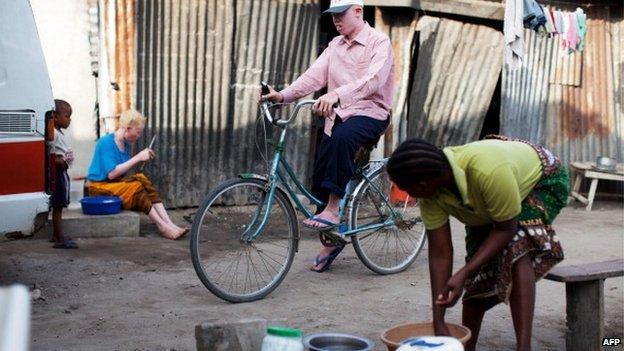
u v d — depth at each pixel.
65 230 7.27
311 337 3.27
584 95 11.16
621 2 11.22
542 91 10.88
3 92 5.09
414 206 6.43
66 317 4.92
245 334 3.70
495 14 10.03
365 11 10.23
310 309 5.18
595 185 10.23
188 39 8.84
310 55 9.58
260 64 9.28
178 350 4.28
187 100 8.93
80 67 8.38
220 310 5.13
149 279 5.96
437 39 9.96
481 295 3.65
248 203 9.30
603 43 11.23
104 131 8.49
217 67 9.04
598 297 4.14
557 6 10.88
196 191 9.10
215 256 6.78
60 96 8.30
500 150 3.35
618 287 6.05
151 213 7.56
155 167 8.82
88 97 8.45
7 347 0.84
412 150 3.15
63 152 6.77
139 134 7.77
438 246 3.50
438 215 3.46
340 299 5.48
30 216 5.18
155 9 8.61
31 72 5.22
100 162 7.67
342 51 5.87
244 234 5.58
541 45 10.76
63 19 8.26
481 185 3.24
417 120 10.06
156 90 8.73
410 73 10.05
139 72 8.60
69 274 6.03
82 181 8.28
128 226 7.50
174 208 9.01
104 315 4.98
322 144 5.80
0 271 6.04
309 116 9.62
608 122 11.27
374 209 6.22
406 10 9.79
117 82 8.50
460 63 10.11
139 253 6.82
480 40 10.12
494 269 3.58
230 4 8.98
